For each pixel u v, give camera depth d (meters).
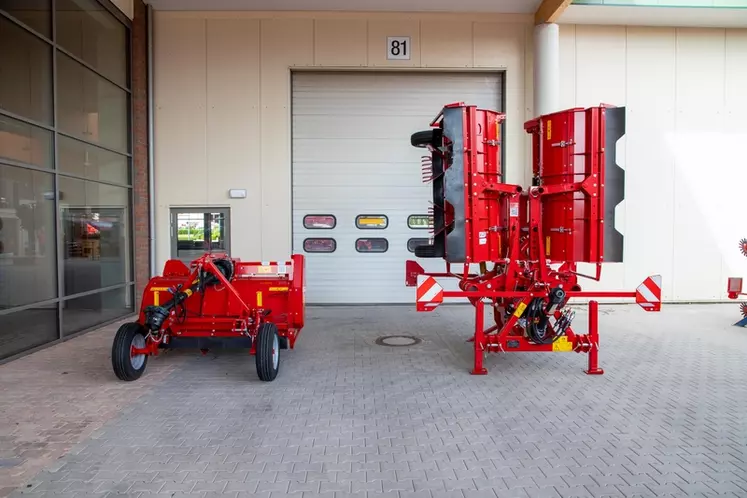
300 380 5.32
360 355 6.35
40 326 6.65
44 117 6.73
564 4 8.86
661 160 10.31
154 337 5.35
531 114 10.11
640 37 10.22
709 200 10.40
